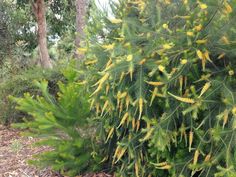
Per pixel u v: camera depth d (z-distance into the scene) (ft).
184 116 11.43
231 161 10.36
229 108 10.34
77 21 34.94
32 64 42.68
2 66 42.39
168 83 11.12
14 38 47.34
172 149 12.20
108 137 13.28
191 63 10.94
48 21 54.95
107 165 15.14
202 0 10.55
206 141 10.94
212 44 10.90
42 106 15.03
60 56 44.11
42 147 20.03
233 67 11.21
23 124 14.90
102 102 13.15
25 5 50.83
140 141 11.84
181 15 11.65
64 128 14.57
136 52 11.18
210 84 10.79
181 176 11.53
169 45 10.69
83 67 15.17
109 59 12.38
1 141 22.43
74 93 14.99
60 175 15.35
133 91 11.86
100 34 13.84
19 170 16.60
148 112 12.06
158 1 11.72
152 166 12.72
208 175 11.15
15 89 25.67
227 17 10.35
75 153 14.70
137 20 12.30
